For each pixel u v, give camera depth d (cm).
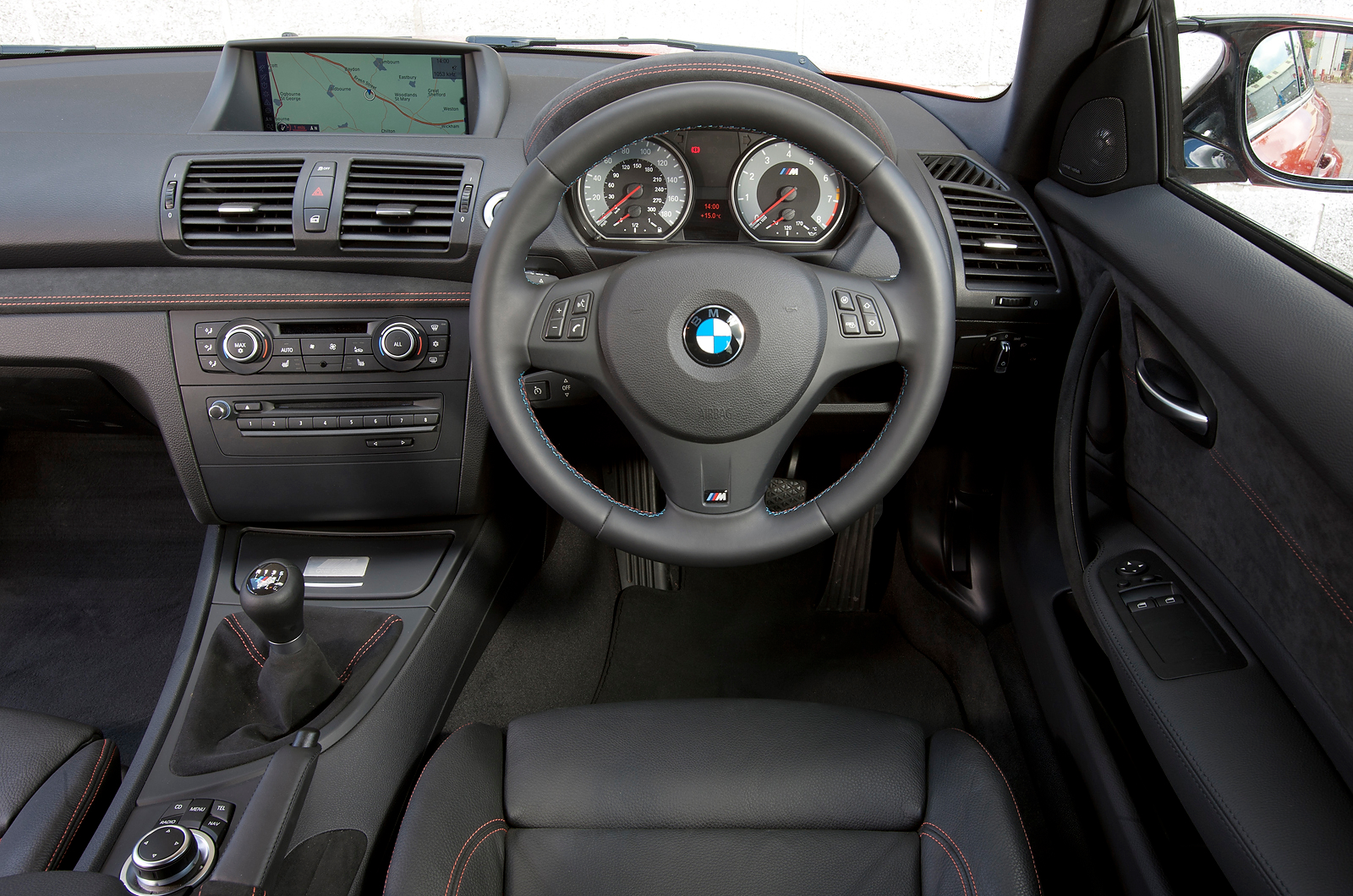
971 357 140
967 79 159
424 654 129
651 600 183
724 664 167
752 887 88
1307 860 79
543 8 413
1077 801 119
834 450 172
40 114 137
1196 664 98
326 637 129
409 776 119
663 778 98
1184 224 111
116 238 124
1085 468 127
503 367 95
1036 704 138
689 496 99
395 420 132
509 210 91
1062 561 136
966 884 84
